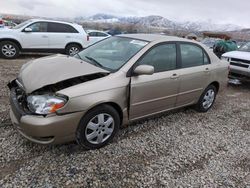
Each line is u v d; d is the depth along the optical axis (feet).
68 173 9.77
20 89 11.21
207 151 12.33
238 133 14.67
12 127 12.75
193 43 15.58
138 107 12.57
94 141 11.33
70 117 10.04
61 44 35.96
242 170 11.07
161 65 13.46
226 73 17.85
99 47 14.38
